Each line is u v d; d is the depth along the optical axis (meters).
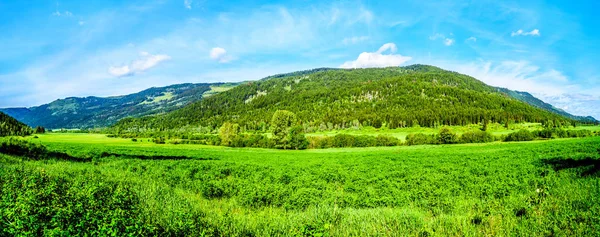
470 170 24.86
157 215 8.26
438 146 82.12
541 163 25.58
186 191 16.66
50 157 36.81
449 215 9.58
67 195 9.37
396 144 93.06
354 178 21.78
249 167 30.19
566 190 10.96
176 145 93.69
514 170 22.67
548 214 8.10
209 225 7.93
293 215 10.41
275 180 21.47
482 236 7.36
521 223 7.82
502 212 8.93
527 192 13.09
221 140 101.31
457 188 16.12
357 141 93.62
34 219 6.89
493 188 15.07
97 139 113.25
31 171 15.36
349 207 12.96
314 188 17.08
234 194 16.11
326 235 7.44
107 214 7.46
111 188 11.70
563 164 22.98
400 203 13.75
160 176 22.41
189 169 27.11
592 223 7.08
